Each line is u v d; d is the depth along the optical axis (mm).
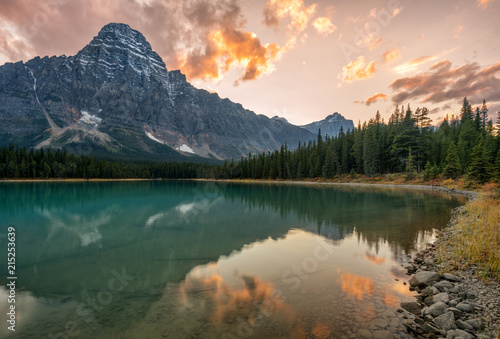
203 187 85750
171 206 35000
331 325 6660
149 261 12547
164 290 9203
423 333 6293
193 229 19844
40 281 10305
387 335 6219
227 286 9367
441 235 16266
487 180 45812
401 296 8359
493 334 6016
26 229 20500
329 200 39406
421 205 31391
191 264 11977
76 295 9031
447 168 63531
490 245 11453
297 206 32781
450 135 85125
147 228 20500
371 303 7879
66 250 14656
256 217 25062
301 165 119438
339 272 10539
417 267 10953
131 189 73562
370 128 105500
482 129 89312
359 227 19531
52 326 7082
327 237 16641
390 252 13273
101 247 15172
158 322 7086
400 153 87062
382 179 84500
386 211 27281
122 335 6547
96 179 131500
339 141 118438
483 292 8078
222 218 24734
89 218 25656
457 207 28188
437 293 8203
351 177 97938
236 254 13359
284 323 6789
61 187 76750
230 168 161875
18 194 52562
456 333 6066
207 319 7145
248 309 7645
